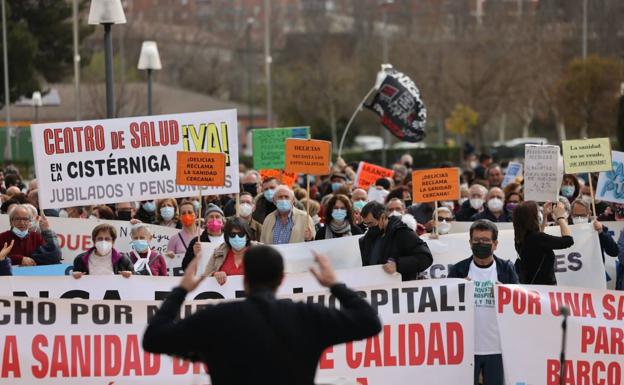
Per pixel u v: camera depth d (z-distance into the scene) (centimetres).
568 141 2009
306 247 1778
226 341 953
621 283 2008
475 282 1575
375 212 1648
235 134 1991
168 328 972
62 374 1507
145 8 18725
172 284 1623
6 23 8256
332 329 975
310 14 16362
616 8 9438
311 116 10931
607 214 2503
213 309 966
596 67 8281
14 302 1502
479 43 9994
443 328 1553
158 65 4238
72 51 8931
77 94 7356
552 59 9644
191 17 18738
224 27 18512
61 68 8988
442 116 10456
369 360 1546
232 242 1650
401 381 1548
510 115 12125
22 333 1502
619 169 2311
